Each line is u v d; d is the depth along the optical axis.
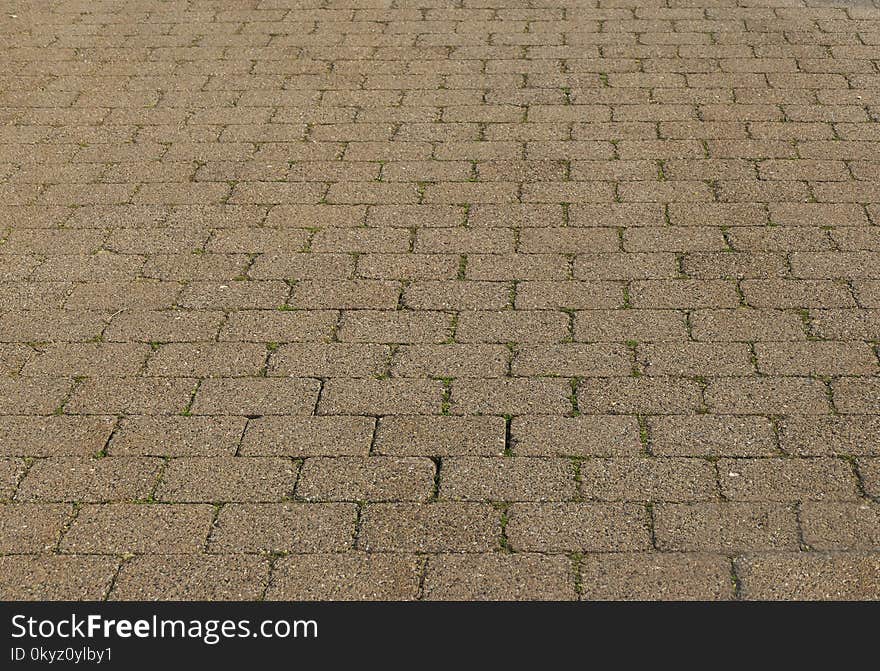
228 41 9.48
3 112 8.24
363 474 4.71
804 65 8.66
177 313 5.85
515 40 9.31
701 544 4.33
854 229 6.42
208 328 5.71
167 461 4.82
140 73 8.88
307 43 9.39
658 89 8.30
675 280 6.00
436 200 6.89
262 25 9.84
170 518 4.54
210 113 8.14
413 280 6.07
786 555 4.27
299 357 5.46
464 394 5.16
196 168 7.36
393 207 6.82
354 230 6.59
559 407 5.06
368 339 5.59
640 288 5.93
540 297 5.89
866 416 4.94
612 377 5.25
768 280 5.96
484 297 5.90
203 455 4.85
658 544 4.33
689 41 9.20
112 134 7.86
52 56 9.26
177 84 8.65
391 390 5.21
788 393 5.10
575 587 4.18
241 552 4.38
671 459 4.73
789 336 5.50
